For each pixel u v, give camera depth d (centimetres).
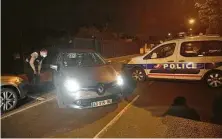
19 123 504
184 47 814
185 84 857
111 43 2733
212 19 1495
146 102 642
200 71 783
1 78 594
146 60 892
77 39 2081
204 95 694
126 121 500
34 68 969
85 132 446
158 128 458
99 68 634
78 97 527
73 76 568
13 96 604
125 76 1003
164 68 851
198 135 422
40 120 518
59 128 470
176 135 424
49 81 974
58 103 603
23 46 1517
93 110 579
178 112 555
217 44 774
